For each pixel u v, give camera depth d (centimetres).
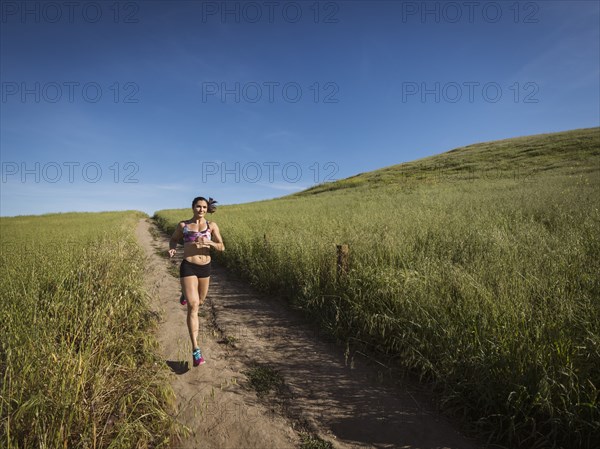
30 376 291
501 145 5381
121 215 3738
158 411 296
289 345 473
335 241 741
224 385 372
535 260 505
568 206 1016
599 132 4591
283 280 706
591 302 379
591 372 299
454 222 905
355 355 438
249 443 287
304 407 334
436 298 435
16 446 236
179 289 798
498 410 289
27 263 713
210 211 454
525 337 329
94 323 416
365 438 290
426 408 326
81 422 273
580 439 255
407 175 4366
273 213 1961
